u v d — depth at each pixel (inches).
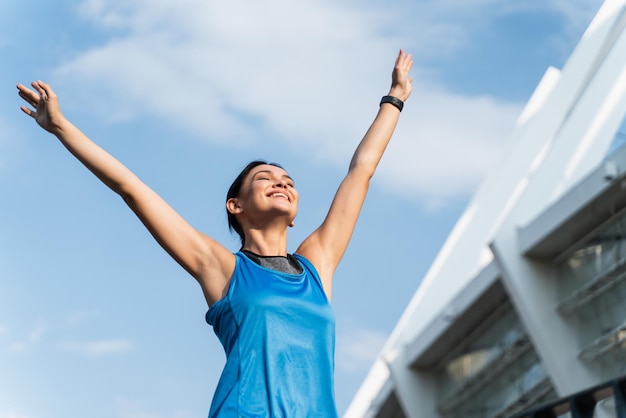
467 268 1173.1
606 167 791.7
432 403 1144.8
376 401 1272.1
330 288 173.0
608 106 940.6
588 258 864.9
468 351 1087.0
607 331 843.4
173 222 161.6
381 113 199.9
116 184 160.6
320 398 149.9
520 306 893.8
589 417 256.2
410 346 1151.0
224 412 145.9
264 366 149.3
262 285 156.6
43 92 161.6
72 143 160.6
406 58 206.2
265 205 169.0
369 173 190.1
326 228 180.9
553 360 869.8
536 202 923.4
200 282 161.6
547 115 1143.6
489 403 1065.5
